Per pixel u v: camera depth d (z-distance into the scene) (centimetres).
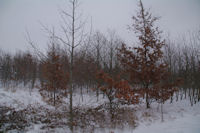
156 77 780
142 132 493
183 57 1422
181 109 830
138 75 817
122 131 514
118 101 726
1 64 2183
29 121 581
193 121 578
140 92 777
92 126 571
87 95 1516
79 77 1290
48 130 508
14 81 1983
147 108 834
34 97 1095
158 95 766
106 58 1521
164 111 782
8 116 588
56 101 1053
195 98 1139
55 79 990
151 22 862
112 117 654
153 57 820
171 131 472
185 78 1295
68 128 549
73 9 511
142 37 845
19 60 1967
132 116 673
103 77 634
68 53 529
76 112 780
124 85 630
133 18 895
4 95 924
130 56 853
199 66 1135
